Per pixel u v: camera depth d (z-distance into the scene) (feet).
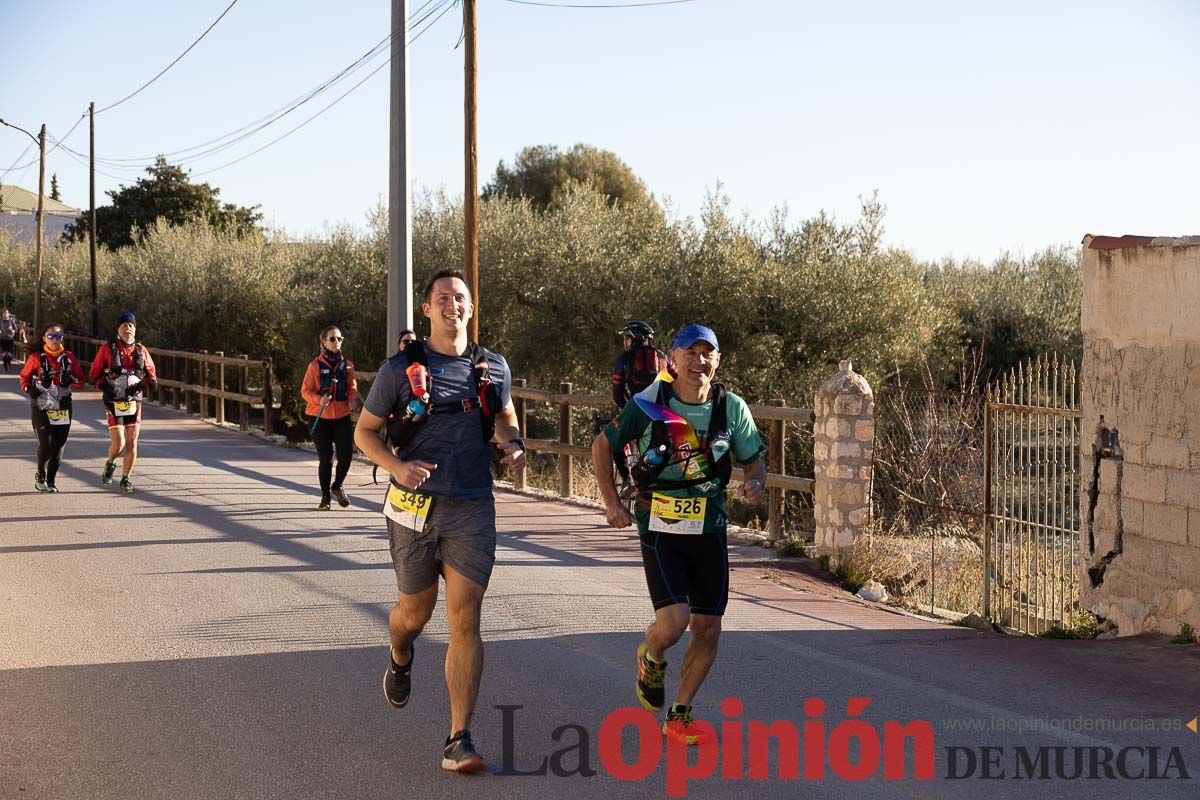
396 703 15.39
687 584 14.99
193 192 166.71
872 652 21.16
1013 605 28.78
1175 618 23.22
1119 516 24.86
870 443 30.94
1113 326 25.04
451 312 14.35
